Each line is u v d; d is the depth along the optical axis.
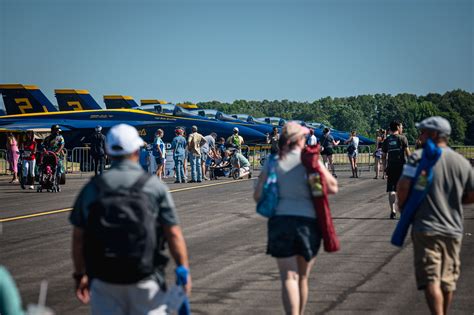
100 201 7.83
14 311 5.98
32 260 18.72
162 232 8.30
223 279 16.17
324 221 11.12
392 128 26.62
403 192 11.26
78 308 13.48
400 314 12.96
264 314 13.02
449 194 11.10
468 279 16.06
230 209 31.39
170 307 8.06
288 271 11.22
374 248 20.47
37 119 83.25
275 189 11.22
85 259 7.96
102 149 47.25
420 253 11.15
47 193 41.03
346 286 15.37
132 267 7.71
